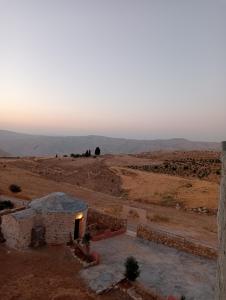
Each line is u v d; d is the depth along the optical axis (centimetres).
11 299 1928
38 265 2394
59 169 7288
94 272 2294
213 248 2661
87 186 6122
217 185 5794
